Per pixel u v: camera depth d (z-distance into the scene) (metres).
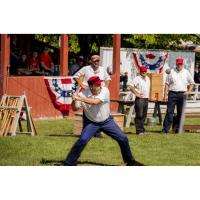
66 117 25.41
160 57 31.16
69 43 33.12
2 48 23.69
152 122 23.38
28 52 28.84
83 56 33.72
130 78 30.38
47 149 16.41
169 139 18.95
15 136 18.44
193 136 19.95
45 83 24.81
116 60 26.97
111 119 13.91
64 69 25.38
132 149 16.83
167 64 31.47
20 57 27.97
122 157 14.36
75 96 13.64
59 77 25.12
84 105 13.73
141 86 19.88
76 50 33.31
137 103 19.89
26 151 16.06
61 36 25.16
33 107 24.48
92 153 15.98
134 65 30.55
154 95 26.30
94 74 17.80
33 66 27.67
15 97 19.58
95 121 13.80
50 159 15.03
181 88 20.53
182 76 20.55
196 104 28.30
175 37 35.22
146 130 21.64
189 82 20.70
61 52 25.27
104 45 33.97
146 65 30.80
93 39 33.75
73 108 13.81
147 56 30.80
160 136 19.59
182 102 20.69
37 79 24.56
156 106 23.80
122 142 13.98
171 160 15.40
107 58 30.03
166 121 20.70
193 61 32.81
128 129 21.75
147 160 15.27
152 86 26.30
